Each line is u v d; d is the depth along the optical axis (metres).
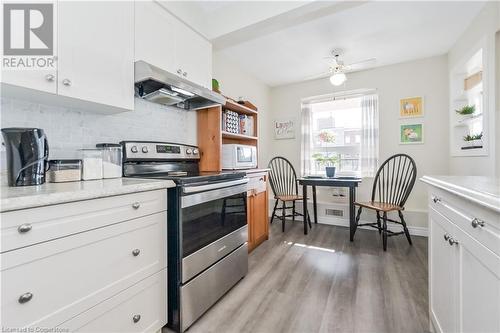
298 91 3.91
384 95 3.27
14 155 1.02
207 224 1.53
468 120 2.49
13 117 1.20
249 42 2.61
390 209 2.49
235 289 1.76
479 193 0.75
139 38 1.54
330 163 3.64
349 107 3.62
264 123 3.96
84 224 0.91
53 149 1.35
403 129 3.16
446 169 2.94
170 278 1.34
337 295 1.66
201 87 1.86
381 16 2.15
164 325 1.30
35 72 1.05
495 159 1.90
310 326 1.36
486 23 1.98
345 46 2.70
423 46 2.71
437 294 1.19
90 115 1.53
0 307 0.70
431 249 1.28
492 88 1.93
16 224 0.72
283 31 2.38
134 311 1.12
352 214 2.80
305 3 1.74
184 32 1.92
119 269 1.05
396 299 1.60
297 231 3.17
